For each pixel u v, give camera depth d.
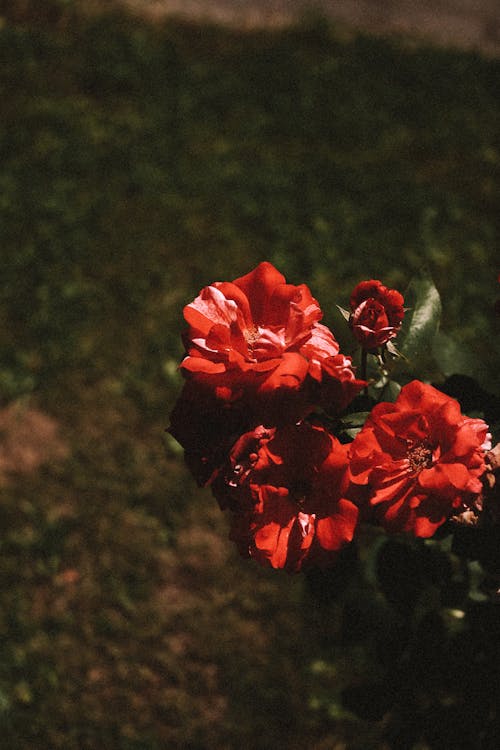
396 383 1.67
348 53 7.27
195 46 7.17
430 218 5.66
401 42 7.56
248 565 3.91
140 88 6.64
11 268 5.07
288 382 1.29
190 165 5.96
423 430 1.36
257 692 3.58
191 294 5.02
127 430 4.34
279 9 7.78
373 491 1.35
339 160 6.16
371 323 1.48
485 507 1.35
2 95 6.47
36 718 3.49
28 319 4.80
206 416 1.37
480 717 2.05
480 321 4.95
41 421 4.37
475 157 6.29
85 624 3.74
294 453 1.33
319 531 1.35
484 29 7.97
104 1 7.43
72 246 5.25
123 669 3.64
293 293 1.40
